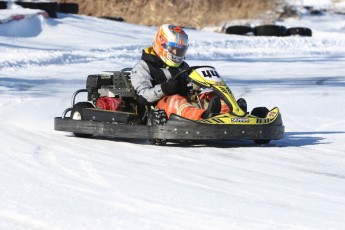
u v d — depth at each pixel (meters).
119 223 10.54
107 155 16.61
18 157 16.14
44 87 34.97
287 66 51.66
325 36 87.69
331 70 49.06
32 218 10.84
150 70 19.67
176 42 19.38
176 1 99.69
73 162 15.55
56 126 20.77
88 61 47.78
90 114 20.11
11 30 64.69
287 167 15.59
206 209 11.41
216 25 98.06
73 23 74.81
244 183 13.57
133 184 13.26
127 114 19.00
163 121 18.02
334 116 26.73
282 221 10.73
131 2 100.12
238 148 18.25
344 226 10.50
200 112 17.83
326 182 13.93
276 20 98.88
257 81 40.59
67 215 10.99
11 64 43.47
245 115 17.94
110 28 77.12
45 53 48.16
